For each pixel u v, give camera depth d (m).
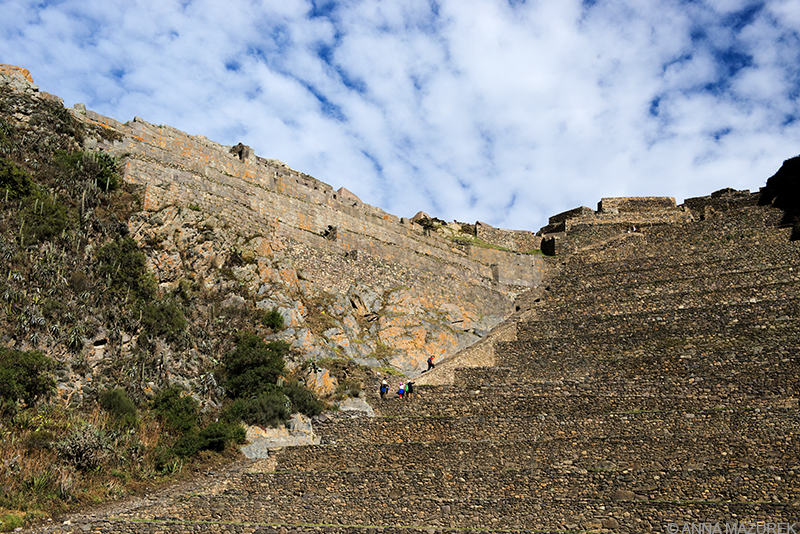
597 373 37.28
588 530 23.53
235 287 37.91
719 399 32.19
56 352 28.36
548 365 40.44
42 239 31.36
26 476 23.50
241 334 35.62
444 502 25.50
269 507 26.98
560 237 66.94
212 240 38.69
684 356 36.03
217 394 32.59
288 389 33.94
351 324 42.88
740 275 47.34
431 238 61.09
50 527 22.17
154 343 31.77
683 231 60.66
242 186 45.69
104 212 35.47
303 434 32.94
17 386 25.62
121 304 31.95
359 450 30.45
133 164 39.22
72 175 35.47
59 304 29.44
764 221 57.84
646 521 23.16
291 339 37.31
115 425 27.58
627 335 41.00
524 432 31.06
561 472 25.83
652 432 29.31
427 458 29.64
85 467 25.23
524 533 23.05
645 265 56.16
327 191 56.75
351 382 36.91
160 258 35.69
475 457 29.17
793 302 39.19
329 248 47.38
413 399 35.38
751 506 22.30
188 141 45.38
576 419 30.83
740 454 26.25
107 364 29.72
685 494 24.38
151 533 23.44
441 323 47.94
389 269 49.22
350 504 26.58
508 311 54.12
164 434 29.11
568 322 45.38
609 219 69.31
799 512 21.75
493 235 69.00
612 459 27.61
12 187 32.31
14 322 27.89
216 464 29.20
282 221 46.91
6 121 36.00
